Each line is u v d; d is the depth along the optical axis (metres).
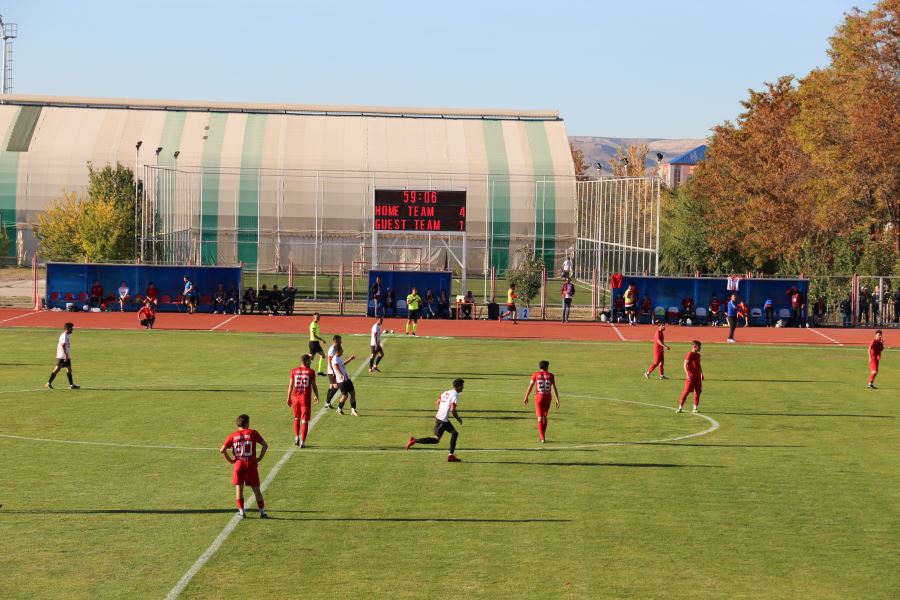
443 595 16.02
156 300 64.81
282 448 26.62
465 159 105.19
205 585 16.28
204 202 100.12
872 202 73.94
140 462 24.83
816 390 39.12
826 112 75.38
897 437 29.83
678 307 66.81
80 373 39.81
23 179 103.88
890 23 73.25
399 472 24.23
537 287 71.81
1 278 89.94
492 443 27.88
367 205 100.88
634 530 19.77
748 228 80.62
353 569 17.17
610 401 35.62
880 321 67.44
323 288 85.62
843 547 18.91
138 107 113.69
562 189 101.44
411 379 39.72
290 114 111.25
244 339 53.28
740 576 17.20
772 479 24.20
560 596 16.08
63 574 16.75
